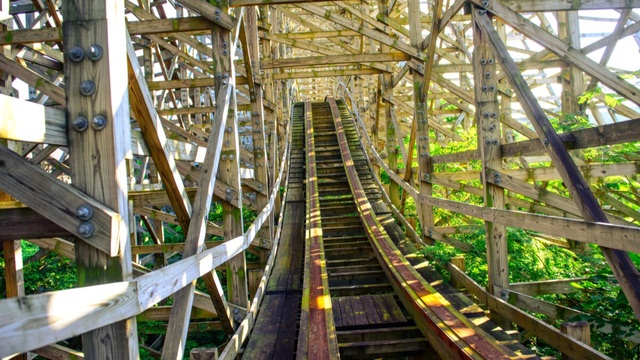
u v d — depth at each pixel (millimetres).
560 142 3523
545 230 3486
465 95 7395
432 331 4219
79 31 1957
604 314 4086
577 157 6254
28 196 1852
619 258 2830
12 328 1285
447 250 6086
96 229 1882
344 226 8984
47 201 1862
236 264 5238
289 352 4332
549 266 6203
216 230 7816
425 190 7461
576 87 8188
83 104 1957
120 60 2062
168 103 18078
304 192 12078
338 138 15375
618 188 7203
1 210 2090
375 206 9930
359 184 10938
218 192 4984
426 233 7125
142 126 2748
